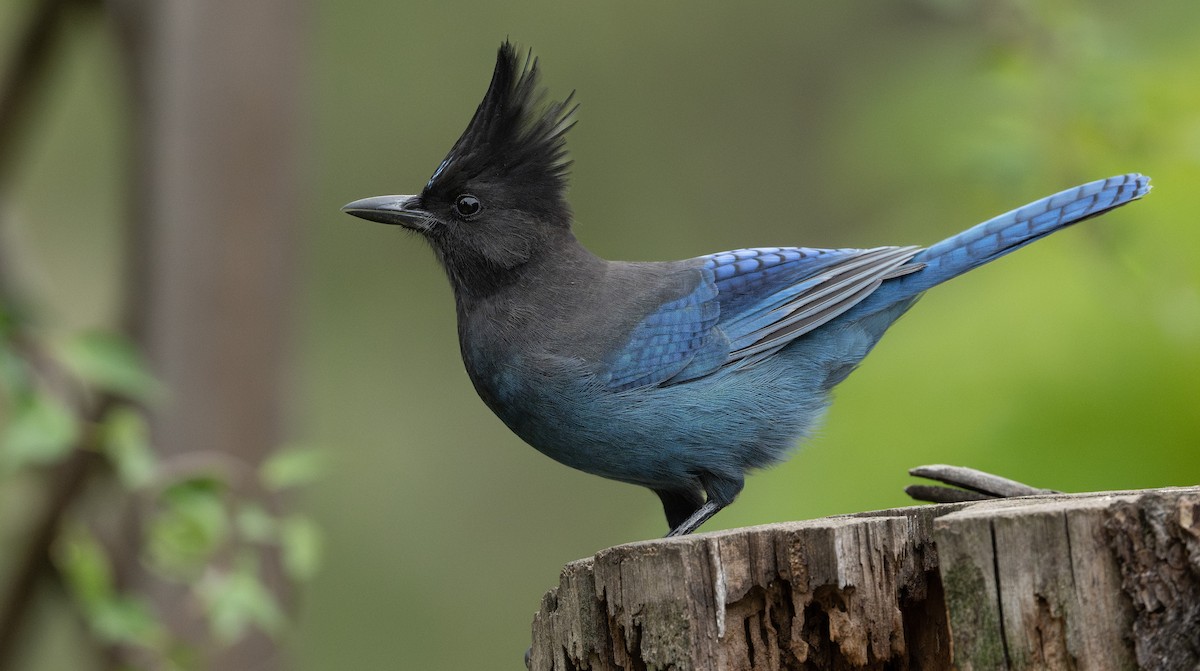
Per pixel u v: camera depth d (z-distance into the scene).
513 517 17.72
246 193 10.77
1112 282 11.54
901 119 13.53
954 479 8.06
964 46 13.60
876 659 6.44
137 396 10.01
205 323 10.66
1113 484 11.11
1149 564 5.85
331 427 17.47
